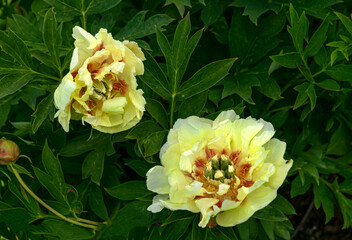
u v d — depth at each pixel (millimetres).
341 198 962
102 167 834
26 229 859
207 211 701
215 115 805
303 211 1159
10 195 881
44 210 911
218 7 935
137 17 846
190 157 724
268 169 688
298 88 860
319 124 1002
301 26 839
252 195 707
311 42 853
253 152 713
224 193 703
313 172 910
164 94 819
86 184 882
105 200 924
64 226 846
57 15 857
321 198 960
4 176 897
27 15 1009
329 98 968
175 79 815
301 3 895
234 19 925
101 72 728
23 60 812
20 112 955
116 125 768
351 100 935
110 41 720
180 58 810
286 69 960
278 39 914
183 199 715
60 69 823
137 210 829
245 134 712
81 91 743
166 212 818
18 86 812
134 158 914
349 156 993
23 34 879
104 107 741
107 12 947
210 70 812
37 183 874
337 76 877
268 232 831
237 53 933
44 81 825
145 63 811
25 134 876
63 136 865
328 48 898
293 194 941
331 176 1187
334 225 1213
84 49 725
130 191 829
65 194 816
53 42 809
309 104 901
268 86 899
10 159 788
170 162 726
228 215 706
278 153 719
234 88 896
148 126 816
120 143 929
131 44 743
